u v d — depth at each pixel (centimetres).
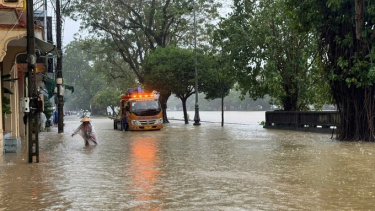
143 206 802
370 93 2155
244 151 1722
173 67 4728
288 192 907
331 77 2208
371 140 2142
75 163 1434
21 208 803
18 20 1628
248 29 3497
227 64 3575
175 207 789
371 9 2064
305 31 2389
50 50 1844
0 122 1741
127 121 3591
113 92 10250
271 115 3666
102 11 5091
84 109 13338
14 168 1330
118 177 1132
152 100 3578
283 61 3422
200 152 1712
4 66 1909
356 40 2162
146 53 5472
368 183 1002
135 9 5262
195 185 1000
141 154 1681
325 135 2661
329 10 2216
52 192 945
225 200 839
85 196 898
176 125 4528
